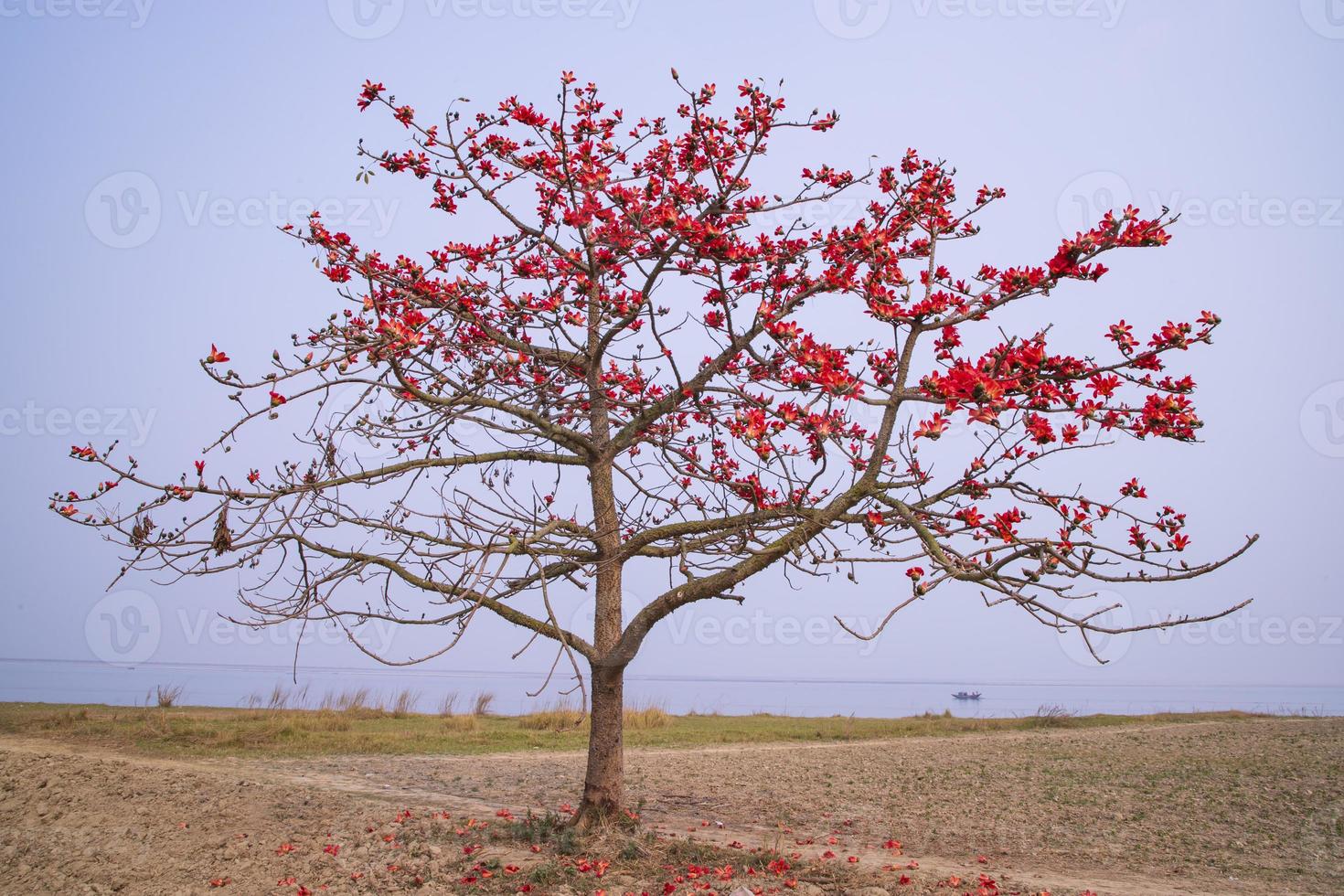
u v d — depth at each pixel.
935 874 8.01
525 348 8.31
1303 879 8.26
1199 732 22.05
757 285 7.79
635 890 6.88
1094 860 8.92
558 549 7.14
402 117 7.95
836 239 7.46
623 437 8.09
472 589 6.10
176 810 9.76
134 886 7.61
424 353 7.38
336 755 15.47
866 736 21.94
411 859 7.84
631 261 7.51
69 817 9.53
